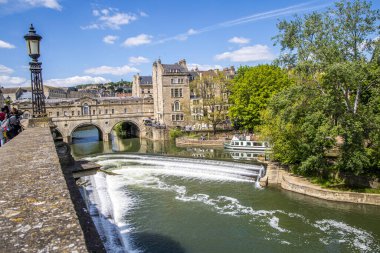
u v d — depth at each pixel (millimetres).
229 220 29516
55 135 18438
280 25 35531
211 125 95625
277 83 70938
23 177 6516
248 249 24250
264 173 42344
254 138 72812
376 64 32469
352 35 32594
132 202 34969
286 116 36094
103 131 100062
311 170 38906
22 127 22922
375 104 33812
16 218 4254
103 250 6031
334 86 32469
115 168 51281
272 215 30438
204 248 24531
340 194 32906
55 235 3754
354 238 25469
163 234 26906
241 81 80875
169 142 89875
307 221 28797
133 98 107375
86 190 36469
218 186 40531
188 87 100500
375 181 33094
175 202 34656
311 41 34500
